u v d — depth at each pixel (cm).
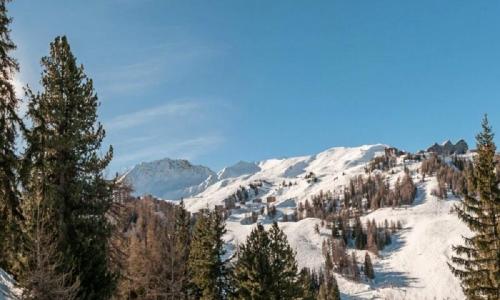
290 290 3572
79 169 2416
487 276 2302
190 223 4450
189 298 3928
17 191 1556
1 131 1502
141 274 3709
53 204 2194
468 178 2427
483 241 2311
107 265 2509
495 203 2339
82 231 2320
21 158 1588
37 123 2012
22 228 2045
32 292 1980
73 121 2381
